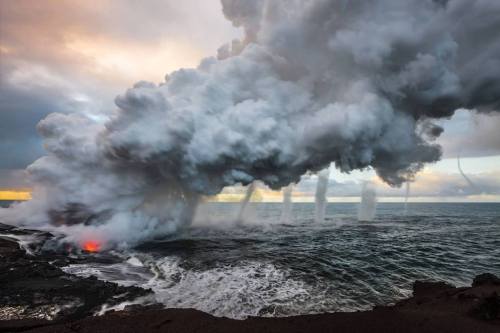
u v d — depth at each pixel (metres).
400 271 16.73
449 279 15.63
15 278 14.09
